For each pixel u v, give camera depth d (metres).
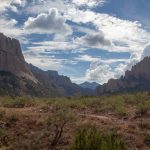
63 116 23.94
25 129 24.81
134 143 22.00
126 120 28.59
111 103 36.66
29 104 36.03
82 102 37.66
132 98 40.53
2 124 25.62
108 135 16.22
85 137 16.06
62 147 21.72
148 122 26.16
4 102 36.44
